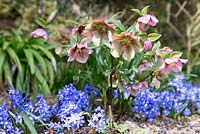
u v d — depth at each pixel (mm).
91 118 843
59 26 1456
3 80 1281
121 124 879
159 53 820
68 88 887
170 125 935
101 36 782
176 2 1404
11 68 1268
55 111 888
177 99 1003
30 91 1174
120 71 827
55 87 1157
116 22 807
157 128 893
